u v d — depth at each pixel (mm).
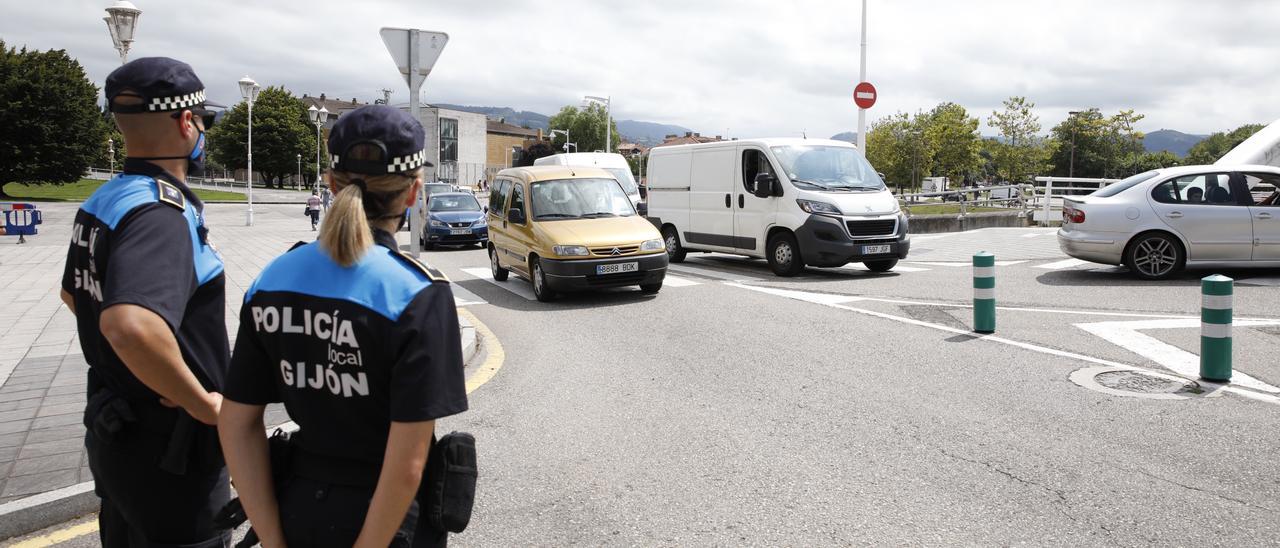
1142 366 6754
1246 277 11570
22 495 4035
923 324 8844
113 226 2105
